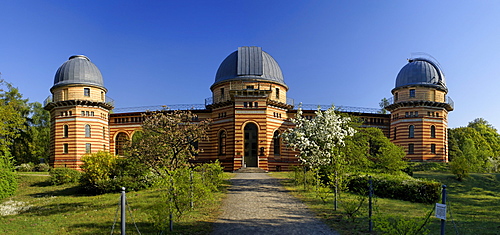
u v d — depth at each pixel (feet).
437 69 161.17
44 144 190.80
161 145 67.26
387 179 73.67
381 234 39.50
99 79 162.91
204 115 154.10
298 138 83.66
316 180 73.67
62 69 158.20
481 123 241.55
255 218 49.29
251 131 138.51
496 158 194.18
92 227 46.39
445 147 159.02
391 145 107.14
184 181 46.11
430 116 154.92
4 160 93.09
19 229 47.80
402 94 159.84
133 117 164.25
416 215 51.85
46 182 110.22
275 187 81.20
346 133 86.48
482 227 44.29
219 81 149.89
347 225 44.57
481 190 101.35
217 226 44.75
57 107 154.92
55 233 44.42
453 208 66.08
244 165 133.69
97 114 157.69
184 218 48.34
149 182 84.84
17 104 155.84
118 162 88.69
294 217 49.88
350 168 64.39
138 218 50.47
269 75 150.30
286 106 149.38
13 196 91.66
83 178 87.56
